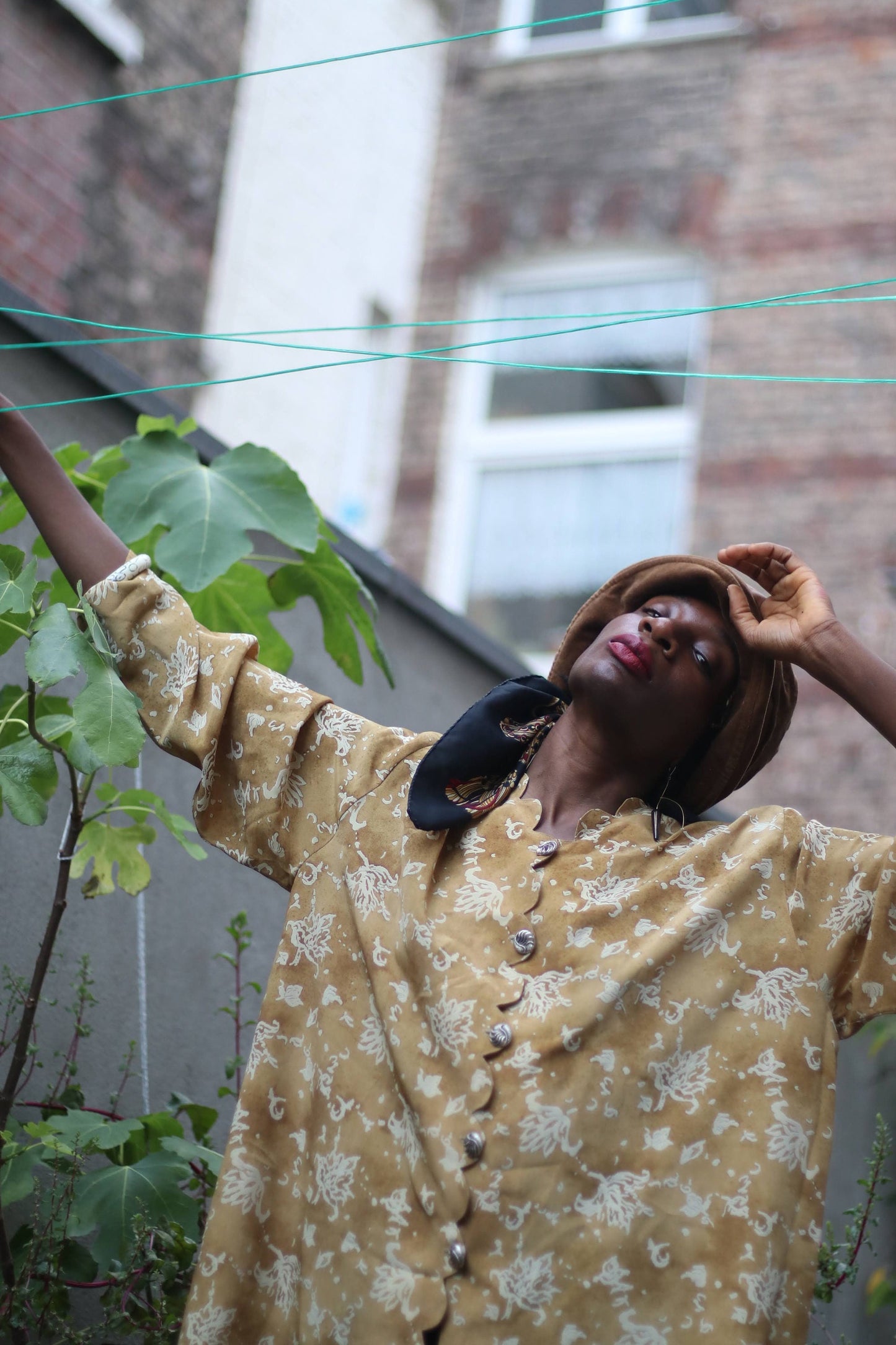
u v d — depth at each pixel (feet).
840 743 20.27
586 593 22.85
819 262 22.77
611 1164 5.49
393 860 6.09
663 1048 5.67
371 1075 5.75
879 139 23.09
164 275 17.61
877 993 5.95
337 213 21.85
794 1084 5.72
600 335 23.86
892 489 21.44
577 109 24.49
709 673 6.58
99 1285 6.79
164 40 17.93
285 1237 5.70
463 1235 5.36
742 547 6.70
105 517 7.59
